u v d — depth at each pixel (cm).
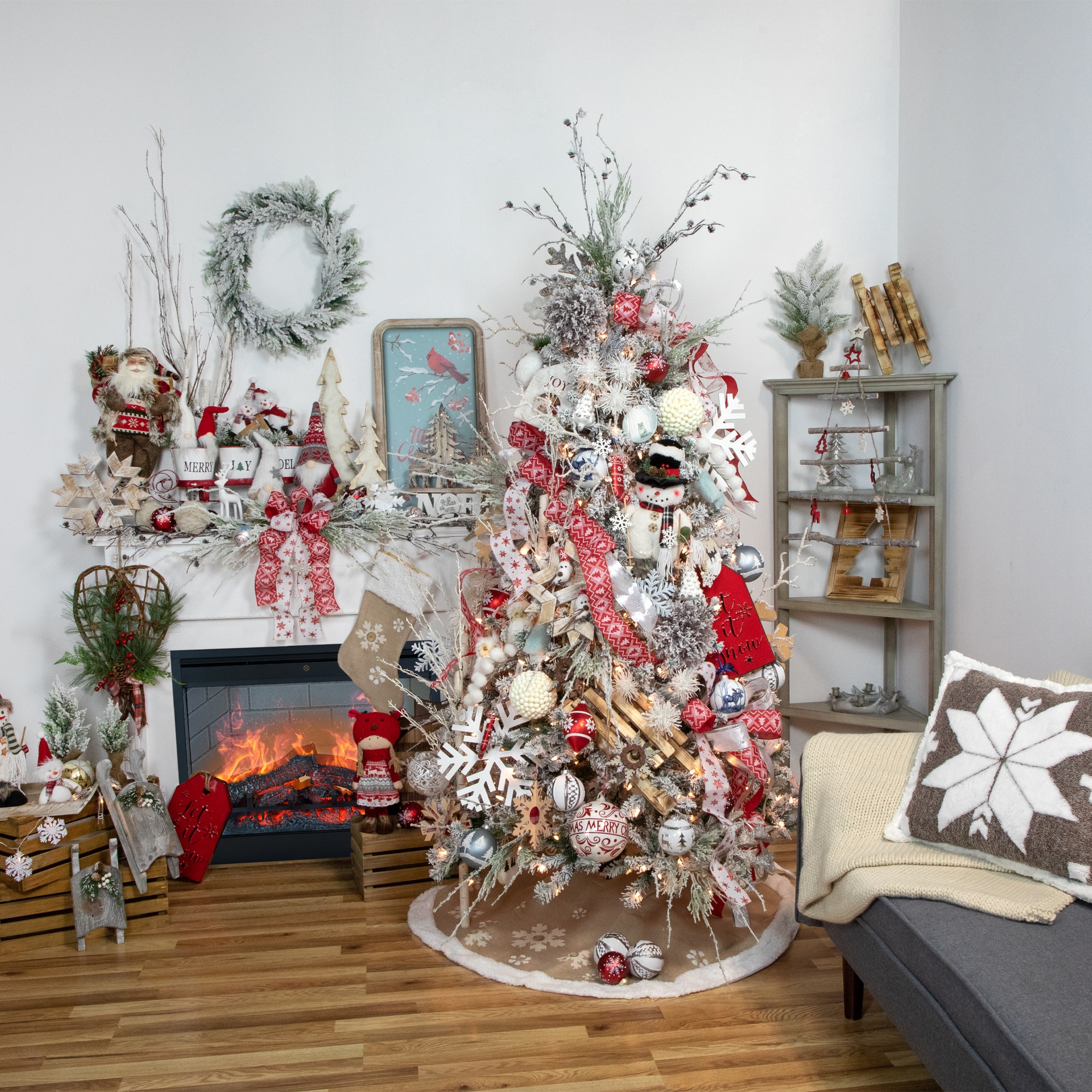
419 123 299
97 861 246
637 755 219
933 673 294
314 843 288
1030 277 248
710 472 232
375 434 289
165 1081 182
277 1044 194
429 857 236
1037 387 246
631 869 220
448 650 254
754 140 310
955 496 290
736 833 225
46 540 292
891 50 312
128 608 274
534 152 303
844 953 189
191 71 290
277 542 267
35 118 284
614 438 221
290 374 301
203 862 274
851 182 314
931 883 168
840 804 196
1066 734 171
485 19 299
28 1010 208
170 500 283
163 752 280
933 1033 151
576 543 221
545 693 219
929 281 300
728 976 214
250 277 298
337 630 280
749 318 314
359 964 226
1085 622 230
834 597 312
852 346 310
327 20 294
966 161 276
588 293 219
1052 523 242
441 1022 201
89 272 289
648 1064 186
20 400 289
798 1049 190
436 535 278
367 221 299
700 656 214
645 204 307
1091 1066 124
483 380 301
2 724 259
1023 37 247
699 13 305
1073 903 160
